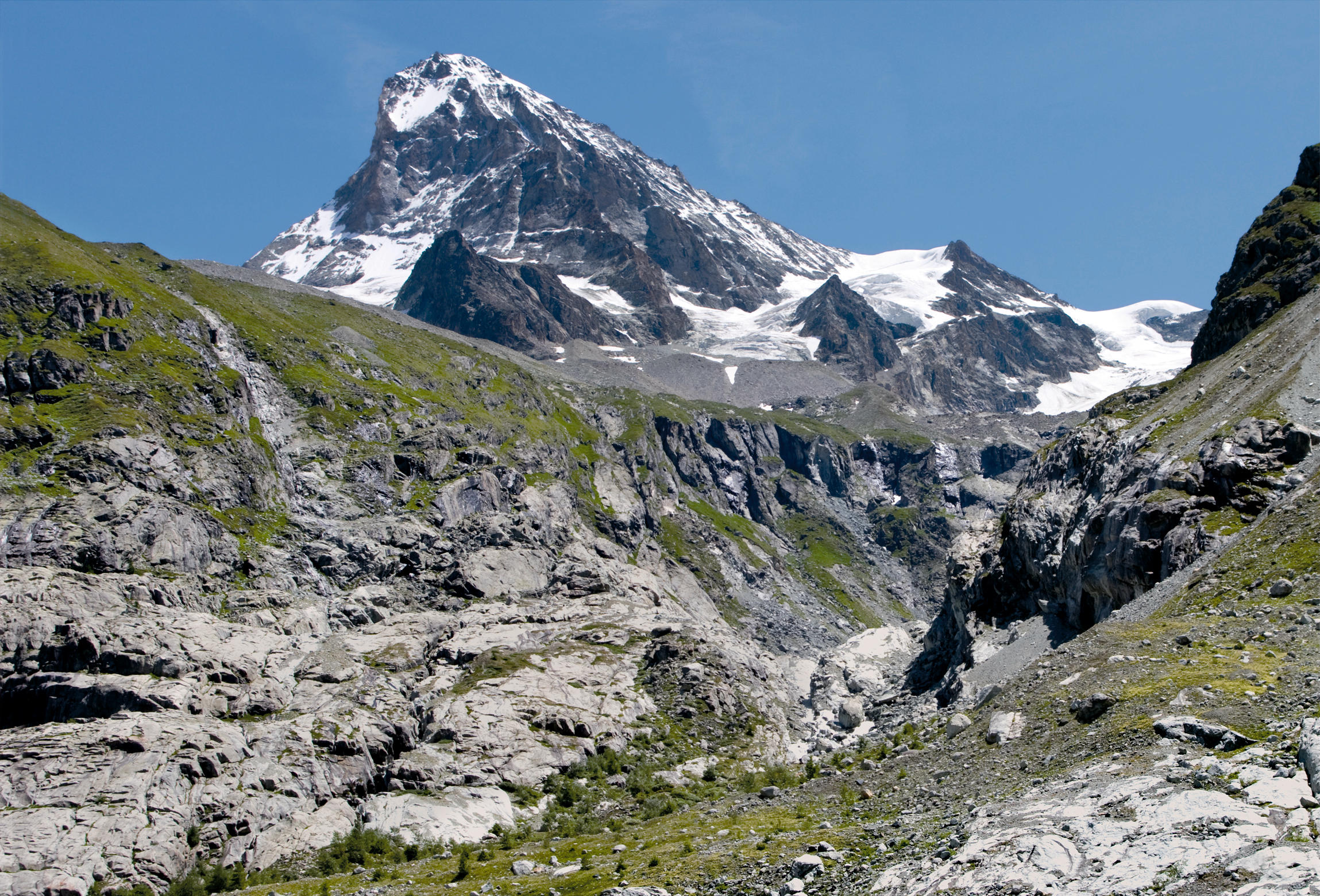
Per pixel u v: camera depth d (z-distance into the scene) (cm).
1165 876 3691
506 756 11600
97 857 8644
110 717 10775
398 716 12206
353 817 10075
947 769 6175
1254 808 3931
